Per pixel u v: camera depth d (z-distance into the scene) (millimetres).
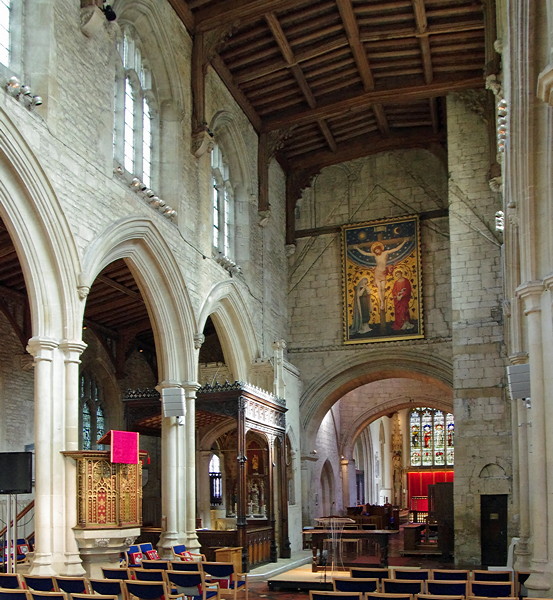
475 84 24953
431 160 28859
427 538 29797
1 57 14344
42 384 14031
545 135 12031
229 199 25219
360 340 28094
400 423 46094
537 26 11344
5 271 19266
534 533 11961
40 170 13977
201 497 26000
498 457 23703
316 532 19703
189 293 20172
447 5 21875
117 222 16672
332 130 28531
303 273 29438
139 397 19750
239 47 23297
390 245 28359
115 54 18297
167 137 20484
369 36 23125
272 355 26891
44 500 13656
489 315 24625
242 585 14922
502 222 21859
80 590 10664
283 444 23828
